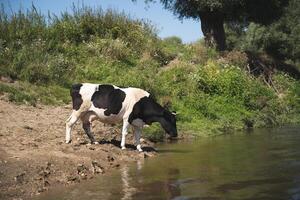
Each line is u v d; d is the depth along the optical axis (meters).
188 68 23.62
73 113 13.05
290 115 23.81
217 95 22.38
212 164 11.38
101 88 13.12
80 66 21.42
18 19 22.39
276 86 28.30
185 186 9.22
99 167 11.16
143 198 8.48
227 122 19.94
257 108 22.94
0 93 16.41
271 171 10.18
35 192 9.23
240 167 10.81
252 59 30.47
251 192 8.47
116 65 22.48
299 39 44.06
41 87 18.19
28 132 13.42
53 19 24.33
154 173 10.61
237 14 32.97
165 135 16.44
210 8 29.92
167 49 26.78
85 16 25.12
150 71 22.75
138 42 25.33
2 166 10.10
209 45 31.45
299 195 8.05
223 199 8.12
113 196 8.72
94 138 13.67
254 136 16.89
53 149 11.91
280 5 33.28
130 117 13.20
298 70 36.25
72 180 10.06
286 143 14.51
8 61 18.95
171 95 20.89
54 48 22.05
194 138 17.05
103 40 23.91
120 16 26.33
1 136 12.55
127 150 13.15
